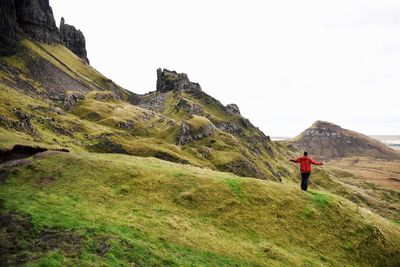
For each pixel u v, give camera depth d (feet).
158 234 84.89
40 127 327.26
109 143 275.39
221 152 435.53
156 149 283.59
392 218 524.52
